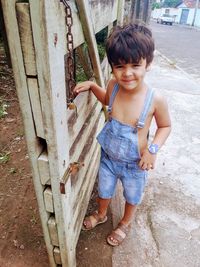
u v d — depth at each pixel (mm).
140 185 1742
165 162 2910
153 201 2377
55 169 1171
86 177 1879
